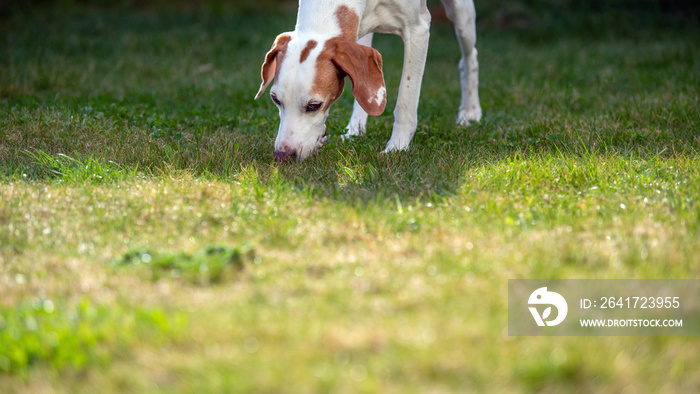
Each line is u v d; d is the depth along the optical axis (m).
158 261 3.36
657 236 3.59
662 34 12.47
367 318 2.84
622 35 12.54
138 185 4.57
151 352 2.67
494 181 4.61
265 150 5.43
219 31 12.27
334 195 4.43
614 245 3.49
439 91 8.09
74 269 3.39
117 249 3.62
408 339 2.68
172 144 5.65
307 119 4.89
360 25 5.30
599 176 4.63
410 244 3.56
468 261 3.32
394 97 7.79
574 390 2.40
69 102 7.03
